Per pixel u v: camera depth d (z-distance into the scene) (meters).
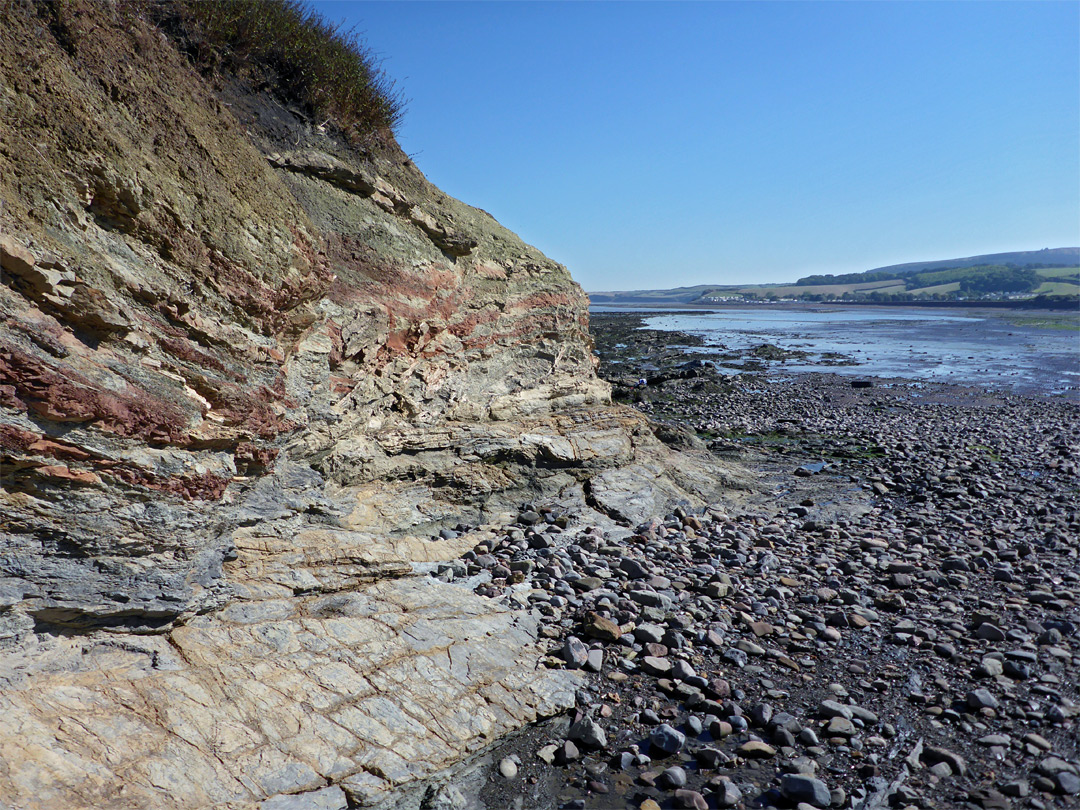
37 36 6.29
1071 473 16.70
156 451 6.67
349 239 11.75
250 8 11.29
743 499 15.31
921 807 5.92
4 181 5.55
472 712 7.01
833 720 7.04
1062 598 9.66
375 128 13.17
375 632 7.70
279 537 8.59
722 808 6.05
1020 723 6.97
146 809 5.04
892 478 16.80
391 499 11.70
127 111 7.01
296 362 9.75
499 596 9.72
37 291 5.70
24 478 5.66
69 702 5.53
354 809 5.77
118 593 6.25
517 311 14.88
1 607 5.54
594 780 6.50
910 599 9.95
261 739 5.98
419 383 12.80
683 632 8.96
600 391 16.55
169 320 7.02
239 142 8.88
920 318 106.50
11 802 4.59
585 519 13.02
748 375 39.34
